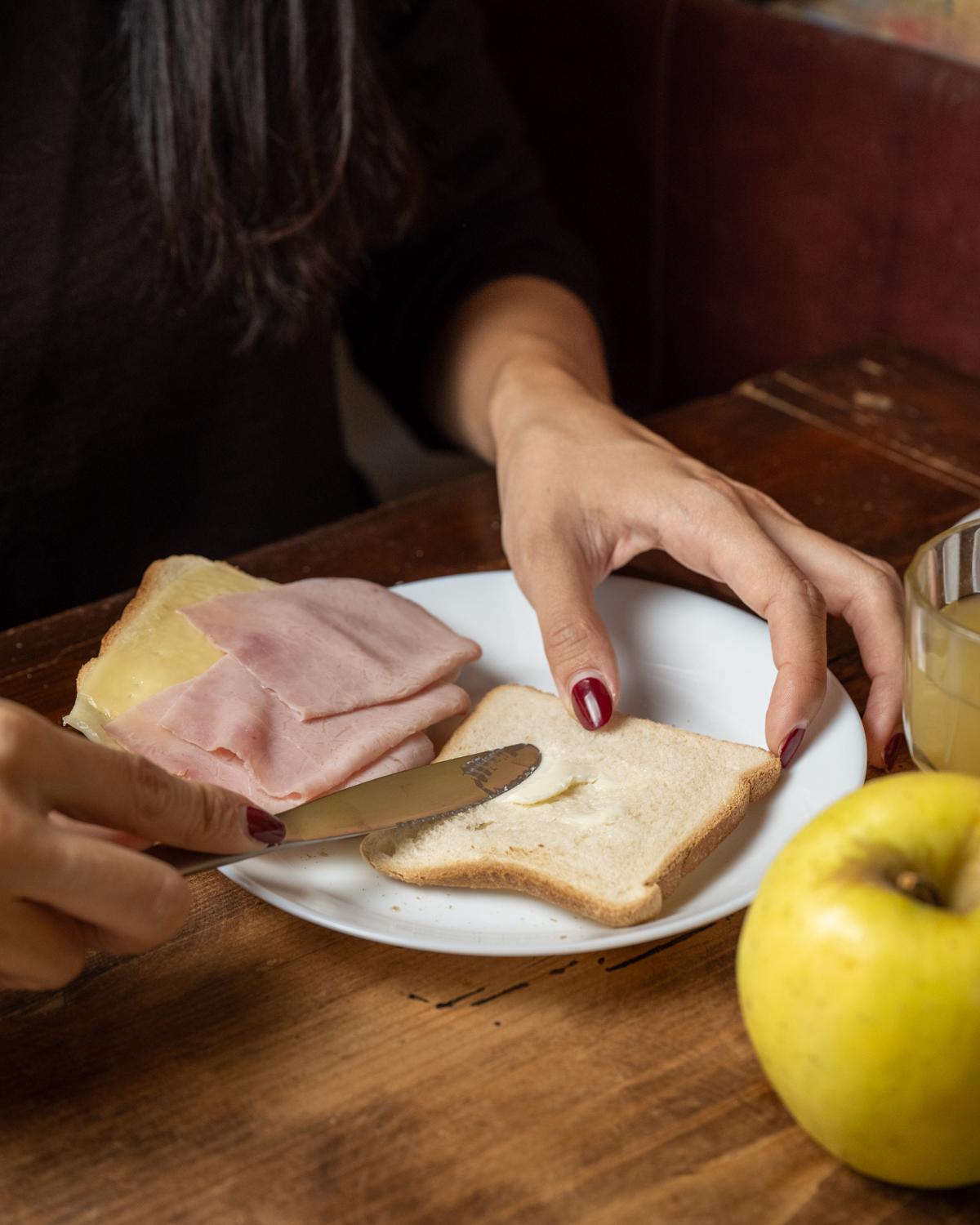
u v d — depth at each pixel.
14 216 0.89
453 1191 0.52
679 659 0.70
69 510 0.96
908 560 0.78
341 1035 0.56
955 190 1.09
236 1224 0.52
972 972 0.48
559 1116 0.54
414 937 0.56
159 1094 0.55
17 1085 0.55
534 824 0.61
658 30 1.31
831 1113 0.50
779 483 0.85
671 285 1.43
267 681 0.65
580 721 0.65
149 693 0.67
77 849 0.53
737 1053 0.55
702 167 1.33
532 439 0.77
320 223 0.94
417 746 0.65
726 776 0.62
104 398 0.95
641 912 0.57
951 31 1.12
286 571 0.79
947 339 1.16
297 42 0.87
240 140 0.89
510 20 1.48
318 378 1.05
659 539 0.71
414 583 0.75
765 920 0.50
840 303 1.25
